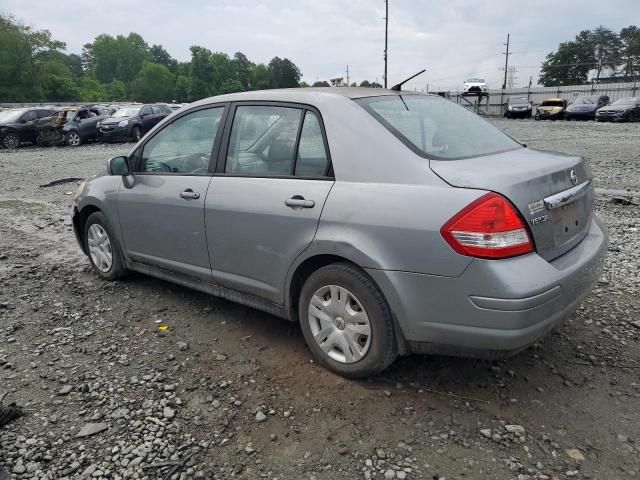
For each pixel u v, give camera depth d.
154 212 4.36
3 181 12.89
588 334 3.89
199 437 2.86
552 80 101.25
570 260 3.05
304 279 3.55
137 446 2.79
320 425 2.94
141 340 3.98
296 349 3.78
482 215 2.70
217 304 4.62
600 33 99.19
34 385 3.38
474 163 3.05
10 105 45.94
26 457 2.72
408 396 3.17
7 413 3.00
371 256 3.00
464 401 3.12
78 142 23.95
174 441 2.83
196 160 4.12
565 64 97.12
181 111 4.33
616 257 5.60
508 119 39.09
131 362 3.65
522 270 2.72
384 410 3.05
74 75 131.75
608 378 3.32
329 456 2.70
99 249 5.20
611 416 2.96
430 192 2.87
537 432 2.84
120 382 3.40
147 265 4.70
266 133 3.67
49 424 2.98
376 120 3.25
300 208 3.32
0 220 8.43
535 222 2.84
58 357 3.73
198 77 107.81
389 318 3.08
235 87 111.00
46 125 23.52
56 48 80.81
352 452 2.72
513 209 2.75
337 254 3.15
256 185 3.62
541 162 3.20
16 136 22.80
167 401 3.18
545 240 2.92
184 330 4.14
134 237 4.67
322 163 3.34
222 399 3.20
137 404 3.16
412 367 3.48
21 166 16.03
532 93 48.94
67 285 5.18
